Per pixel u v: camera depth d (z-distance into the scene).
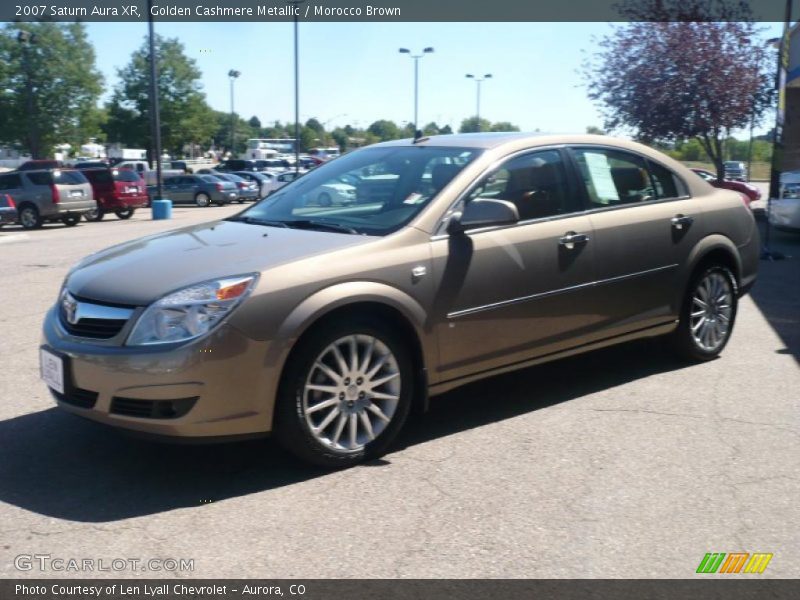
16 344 6.87
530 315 4.87
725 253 6.07
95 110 48.31
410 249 4.39
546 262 4.91
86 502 3.83
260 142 74.88
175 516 3.69
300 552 3.37
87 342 3.96
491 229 4.73
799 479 4.08
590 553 3.36
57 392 4.12
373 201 4.86
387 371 4.31
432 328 4.43
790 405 5.20
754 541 3.47
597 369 6.00
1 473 4.15
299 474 4.14
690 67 21.64
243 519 3.66
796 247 15.28
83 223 26.47
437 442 4.59
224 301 3.83
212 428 3.84
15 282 10.41
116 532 3.53
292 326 3.92
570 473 4.14
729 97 21.47
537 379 5.77
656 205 5.66
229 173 41.50
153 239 4.90
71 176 24.50
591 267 5.16
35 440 4.61
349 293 4.08
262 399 3.91
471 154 4.95
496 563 3.28
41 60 45.69
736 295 6.25
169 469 4.21
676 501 3.83
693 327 6.00
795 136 25.47
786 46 16.20
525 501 3.83
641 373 5.90
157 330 3.81
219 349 3.79
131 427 3.87
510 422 4.90
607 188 5.43
